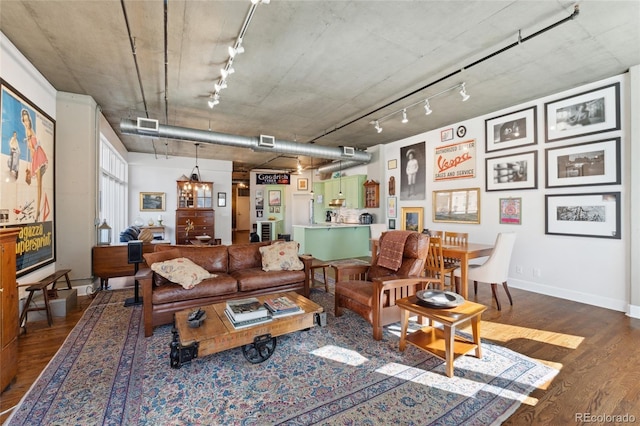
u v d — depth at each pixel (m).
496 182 4.88
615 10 2.40
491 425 1.67
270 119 5.39
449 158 5.73
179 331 2.19
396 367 2.28
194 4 2.35
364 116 5.21
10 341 2.01
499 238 3.61
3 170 2.75
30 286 2.98
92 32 2.73
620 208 3.54
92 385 2.03
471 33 2.76
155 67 3.39
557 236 4.12
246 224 16.02
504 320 3.24
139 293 4.10
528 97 4.27
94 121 4.37
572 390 2.00
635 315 3.32
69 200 4.07
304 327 2.57
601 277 3.71
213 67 3.39
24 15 2.48
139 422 1.69
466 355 2.46
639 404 1.85
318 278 5.30
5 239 1.96
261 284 3.51
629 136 3.46
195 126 5.84
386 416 1.74
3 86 2.74
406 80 3.76
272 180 11.46
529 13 2.47
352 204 8.44
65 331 2.92
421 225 6.37
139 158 8.41
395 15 2.50
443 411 1.78
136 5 2.36
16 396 1.92
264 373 2.19
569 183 3.98
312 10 2.43
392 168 7.22
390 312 2.89
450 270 3.99
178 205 8.58
